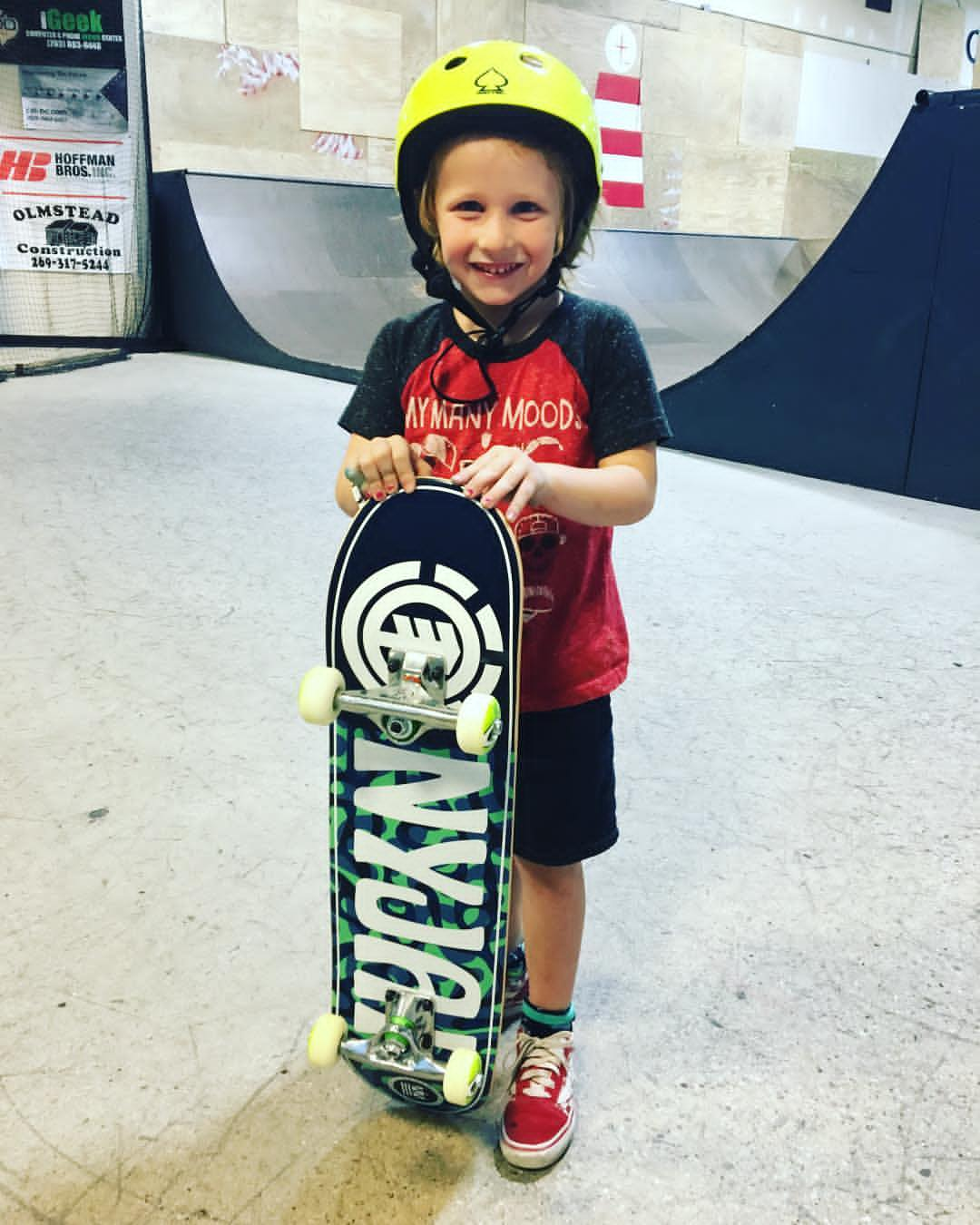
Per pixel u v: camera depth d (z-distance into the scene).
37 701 2.29
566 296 1.20
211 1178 1.18
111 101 8.02
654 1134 1.25
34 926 1.58
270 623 2.75
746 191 13.20
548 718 1.20
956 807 1.97
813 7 13.71
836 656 2.67
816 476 4.73
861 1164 1.21
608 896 1.69
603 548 1.23
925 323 4.23
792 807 1.96
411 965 1.18
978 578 3.32
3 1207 1.14
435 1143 1.24
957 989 1.50
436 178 1.11
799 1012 1.45
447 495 1.09
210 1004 1.45
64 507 3.70
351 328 8.28
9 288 8.30
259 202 8.55
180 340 8.68
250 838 1.82
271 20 9.95
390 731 1.10
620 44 12.12
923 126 4.09
